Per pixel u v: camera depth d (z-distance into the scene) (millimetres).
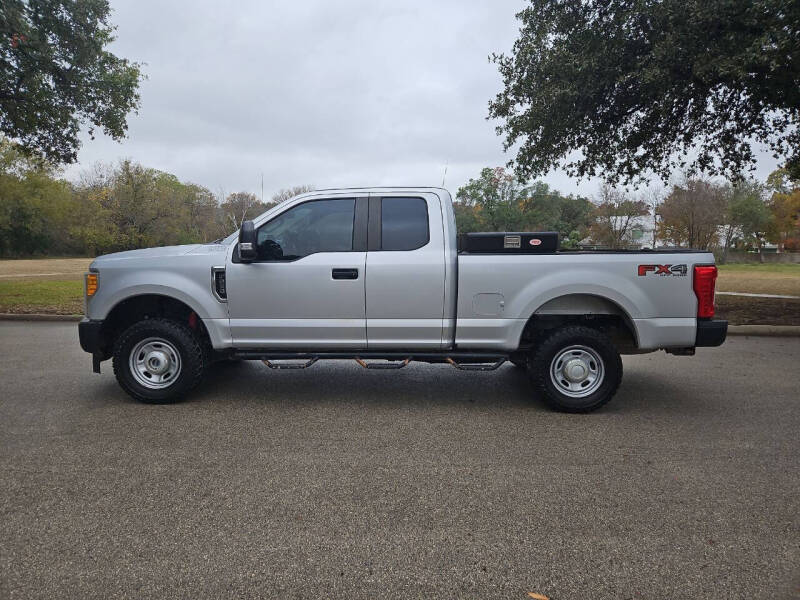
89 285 5227
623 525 2965
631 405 5324
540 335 5156
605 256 4949
